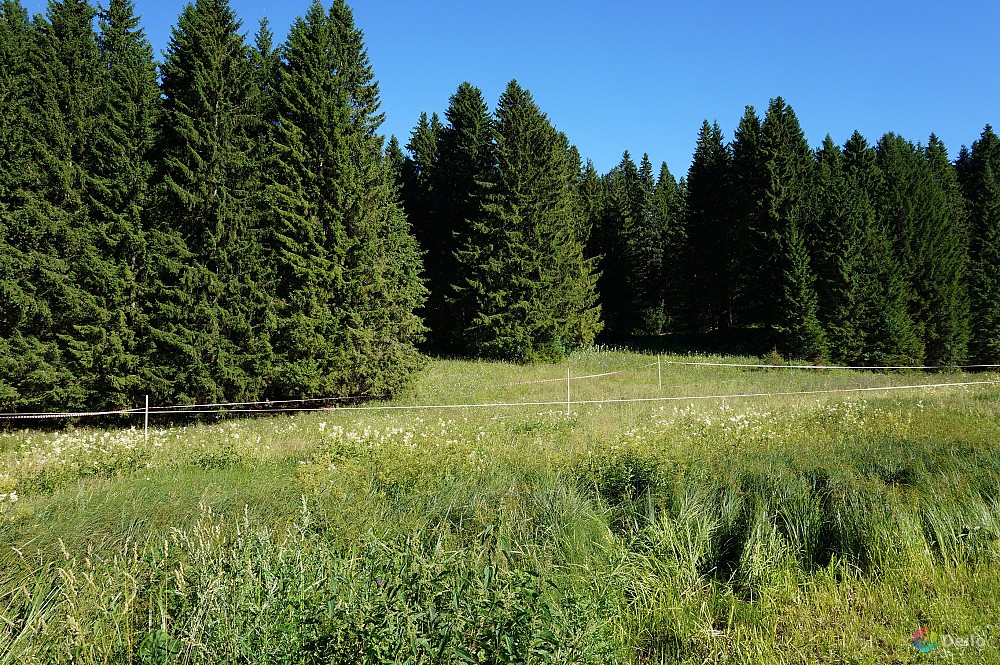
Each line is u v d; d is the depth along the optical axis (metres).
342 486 6.42
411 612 2.83
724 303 43.62
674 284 51.91
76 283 16.50
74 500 5.95
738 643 3.50
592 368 28.02
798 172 40.75
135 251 16.91
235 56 19.14
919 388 19.58
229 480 7.10
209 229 17.59
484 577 3.20
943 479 6.23
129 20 20.27
